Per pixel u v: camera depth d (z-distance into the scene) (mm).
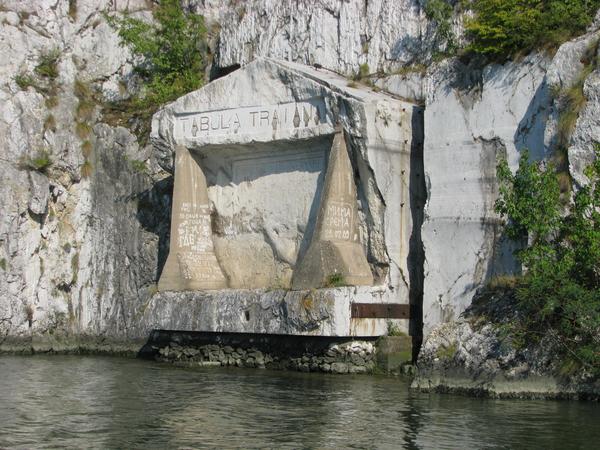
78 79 37844
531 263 22359
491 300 23562
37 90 36344
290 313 27000
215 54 37469
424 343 23656
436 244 26828
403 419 19094
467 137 26484
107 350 34281
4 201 33906
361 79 31594
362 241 28312
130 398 22016
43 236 35062
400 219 27969
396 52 31266
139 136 35750
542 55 25312
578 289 21047
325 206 27594
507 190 24000
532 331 21766
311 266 27500
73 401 21609
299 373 26984
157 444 17000
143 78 38312
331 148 28000
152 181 34812
